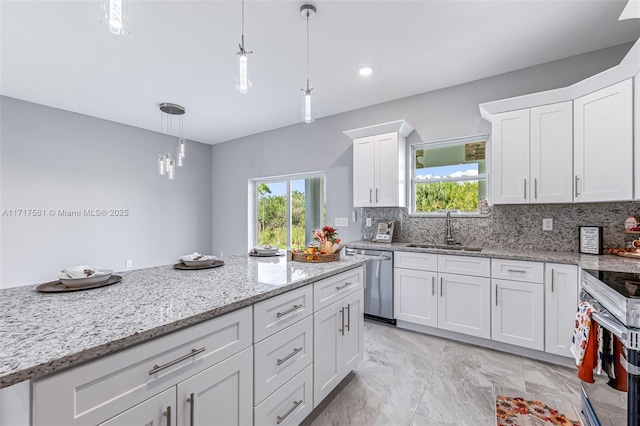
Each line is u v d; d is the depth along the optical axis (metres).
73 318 0.95
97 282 1.36
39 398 0.67
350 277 1.98
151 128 4.61
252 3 1.88
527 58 2.58
